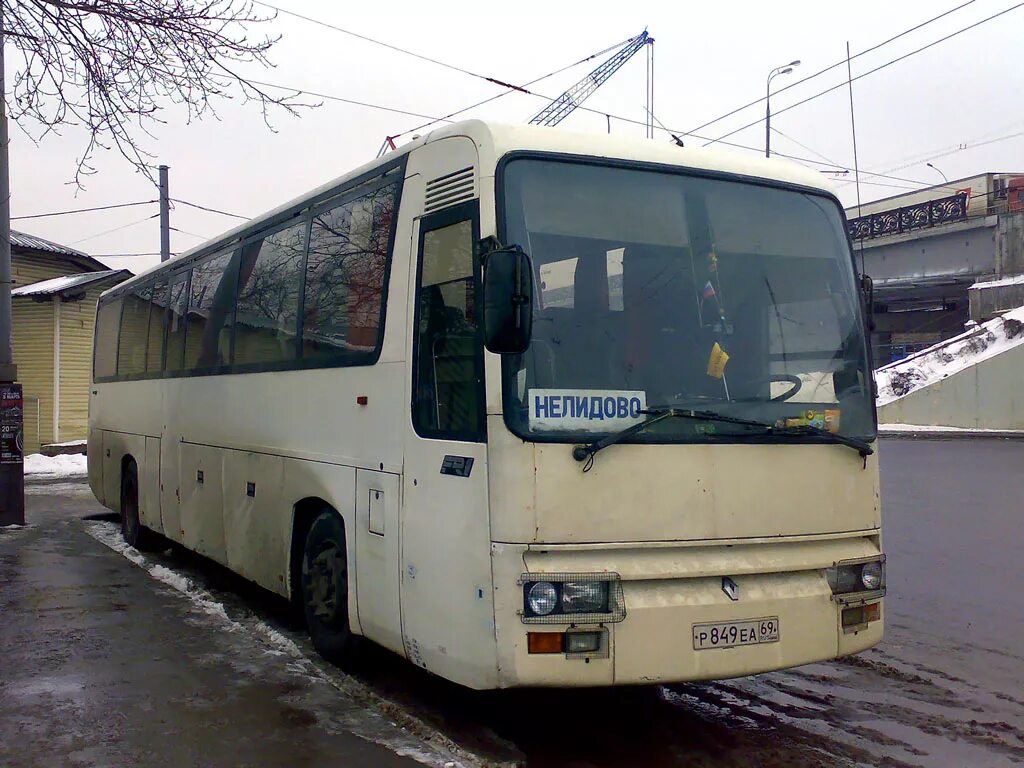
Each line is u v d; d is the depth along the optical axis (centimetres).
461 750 477
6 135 1259
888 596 858
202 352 864
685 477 450
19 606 793
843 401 503
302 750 476
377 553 530
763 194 514
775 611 454
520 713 545
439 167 498
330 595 610
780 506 470
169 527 941
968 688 604
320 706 543
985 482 1756
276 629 721
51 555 1054
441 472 468
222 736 495
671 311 470
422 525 483
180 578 902
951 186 4494
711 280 485
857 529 494
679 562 442
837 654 471
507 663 420
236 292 792
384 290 543
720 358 473
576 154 473
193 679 593
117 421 1152
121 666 619
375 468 537
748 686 606
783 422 477
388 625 517
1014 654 680
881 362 5044
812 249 521
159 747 480
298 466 644
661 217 483
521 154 460
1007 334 3472
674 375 461
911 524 1269
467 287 461
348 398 575
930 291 4134
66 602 809
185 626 730
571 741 504
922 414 3478
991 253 3788
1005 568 979
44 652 651
